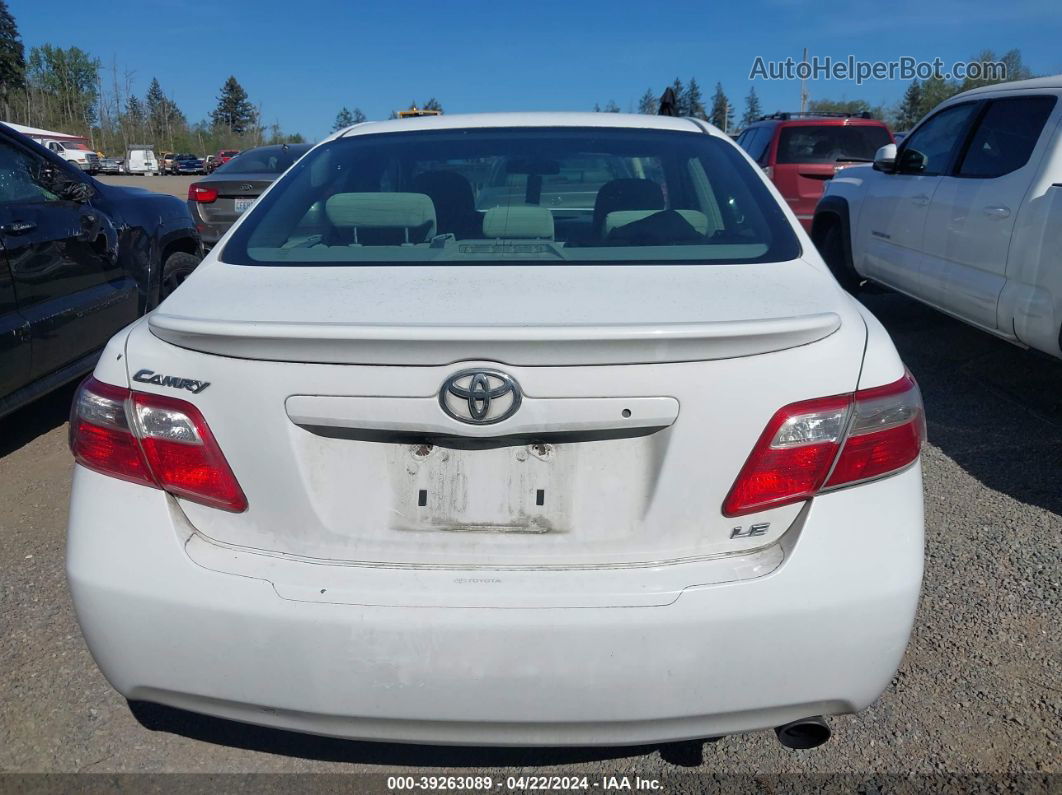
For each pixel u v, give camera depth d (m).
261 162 10.88
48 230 4.40
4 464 4.32
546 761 2.33
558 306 1.90
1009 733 2.38
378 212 2.49
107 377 1.93
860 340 1.90
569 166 2.73
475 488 1.83
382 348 1.74
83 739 2.39
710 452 1.79
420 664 1.75
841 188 7.08
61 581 3.17
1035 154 4.48
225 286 2.13
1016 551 3.30
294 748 2.37
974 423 4.66
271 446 1.81
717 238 2.41
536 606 1.75
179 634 1.82
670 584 1.78
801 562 1.79
